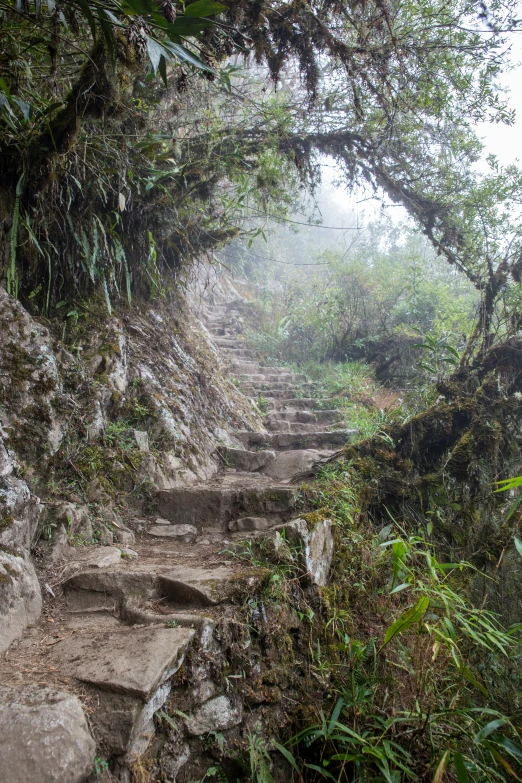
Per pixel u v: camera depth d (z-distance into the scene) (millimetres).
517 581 3264
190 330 5910
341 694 2342
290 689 2318
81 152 3076
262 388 6605
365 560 3068
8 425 2631
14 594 2057
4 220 2826
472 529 3447
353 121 4492
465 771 1640
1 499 2252
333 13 3400
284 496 3244
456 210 4578
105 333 3781
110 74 2635
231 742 1997
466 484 3525
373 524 3547
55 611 2230
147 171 3738
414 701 2365
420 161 4766
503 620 3088
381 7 3352
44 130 2686
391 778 1888
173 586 2297
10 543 2209
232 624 2146
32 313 3324
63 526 2617
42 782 1345
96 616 2219
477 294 7961
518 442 3709
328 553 2879
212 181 4285
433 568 2391
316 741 2236
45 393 2842
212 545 2959
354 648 2445
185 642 1920
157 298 5004
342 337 8180
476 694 2477
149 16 1680
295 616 2479
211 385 5168
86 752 1467
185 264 4965
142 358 4145
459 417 3729
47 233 3055
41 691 1580
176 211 4078
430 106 3973
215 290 9938
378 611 2896
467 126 4285
